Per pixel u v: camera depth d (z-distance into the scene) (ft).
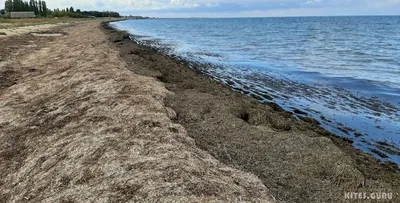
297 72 65.26
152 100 33.14
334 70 66.85
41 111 32.09
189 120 30.12
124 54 74.38
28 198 17.98
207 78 59.16
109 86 37.81
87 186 17.43
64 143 23.61
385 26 278.87
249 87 52.49
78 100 33.88
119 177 17.49
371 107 39.68
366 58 84.53
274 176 20.42
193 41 156.25
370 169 22.97
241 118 32.30
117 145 21.85
